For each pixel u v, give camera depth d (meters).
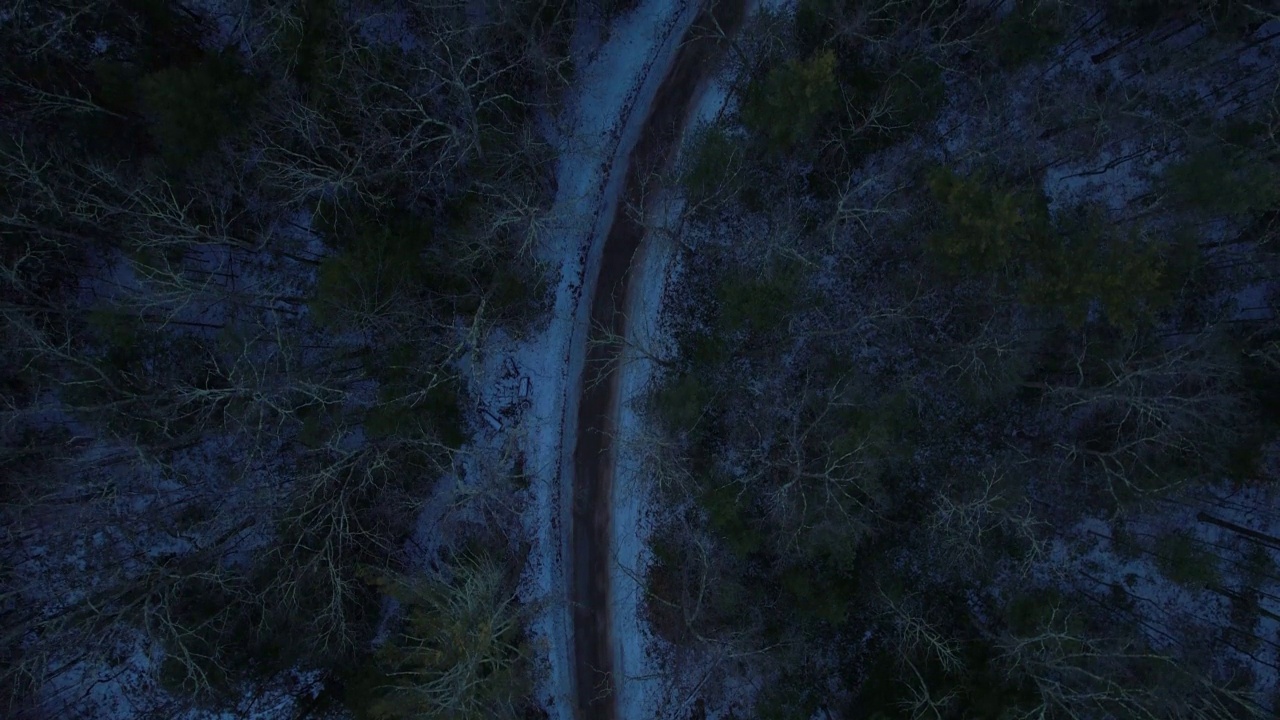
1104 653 21.11
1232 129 23.39
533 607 25.77
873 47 25.56
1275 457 24.30
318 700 25.33
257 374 22.34
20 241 22.33
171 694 23.72
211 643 22.95
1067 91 26.19
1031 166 26.27
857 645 26.31
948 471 26.66
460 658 20.00
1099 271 20.97
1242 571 25.47
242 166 23.28
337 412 24.73
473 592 21.42
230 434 25.02
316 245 25.77
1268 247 24.33
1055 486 26.38
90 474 24.41
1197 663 24.45
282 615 23.31
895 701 24.81
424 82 23.73
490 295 25.91
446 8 22.78
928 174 23.91
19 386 23.12
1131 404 22.39
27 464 23.59
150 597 22.48
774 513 25.67
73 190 21.23
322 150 23.39
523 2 23.64
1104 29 25.72
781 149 26.05
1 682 23.66
